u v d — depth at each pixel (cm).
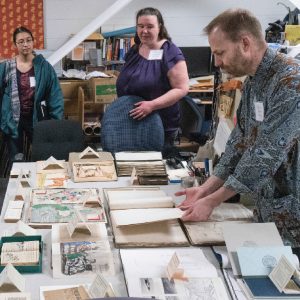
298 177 142
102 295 117
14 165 234
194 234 154
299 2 235
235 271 132
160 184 209
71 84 436
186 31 519
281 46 194
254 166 137
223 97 220
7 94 356
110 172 219
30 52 356
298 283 124
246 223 153
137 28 291
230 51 139
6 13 474
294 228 146
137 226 158
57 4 485
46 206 176
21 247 141
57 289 124
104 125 265
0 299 118
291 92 131
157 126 266
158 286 125
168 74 286
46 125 290
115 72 463
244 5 516
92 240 149
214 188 168
